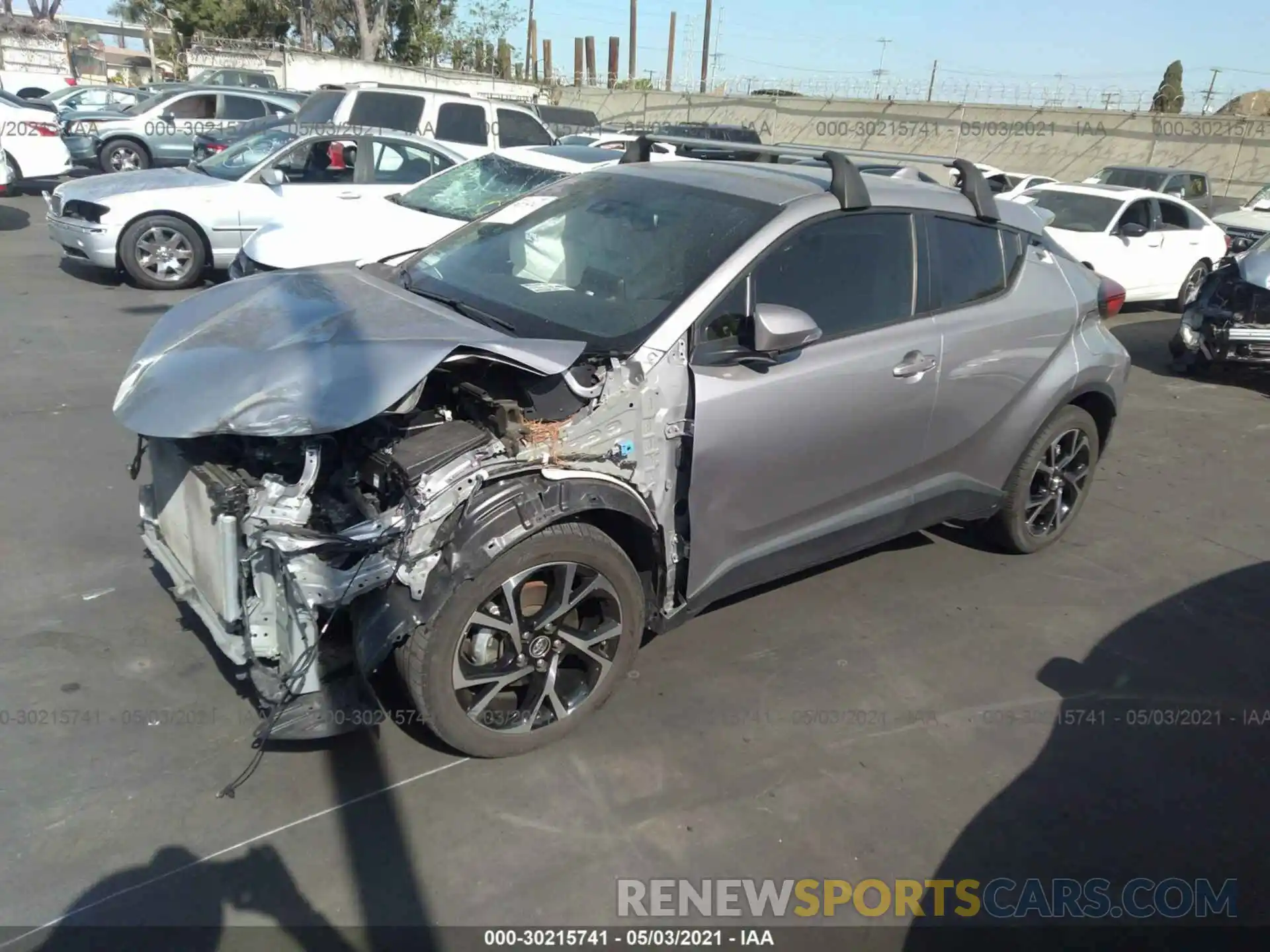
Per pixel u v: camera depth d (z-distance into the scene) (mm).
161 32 47375
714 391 3371
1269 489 6316
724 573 3645
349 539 2801
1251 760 3555
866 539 4164
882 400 3887
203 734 3268
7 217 13719
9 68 32750
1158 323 11695
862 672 3938
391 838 2904
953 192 4453
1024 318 4465
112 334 8023
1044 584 4809
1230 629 4488
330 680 3014
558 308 3609
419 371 2955
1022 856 3037
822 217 3793
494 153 9414
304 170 10016
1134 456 6824
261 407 2863
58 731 3229
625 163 4602
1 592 4020
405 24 41750
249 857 2795
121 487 5094
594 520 3348
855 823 3117
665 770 3277
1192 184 17203
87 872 2705
